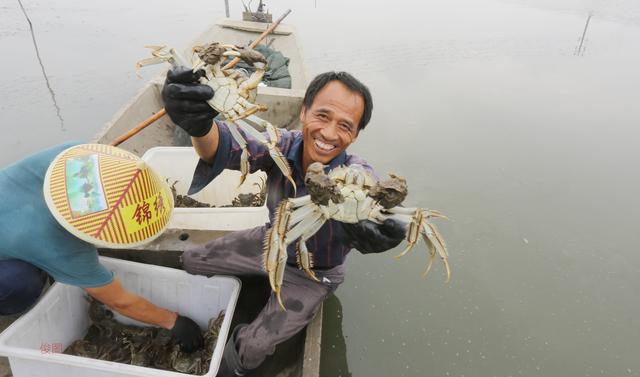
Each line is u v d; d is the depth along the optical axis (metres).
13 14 9.69
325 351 3.44
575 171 5.66
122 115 3.90
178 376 2.21
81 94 6.70
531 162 5.81
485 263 4.23
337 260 2.59
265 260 1.93
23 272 2.21
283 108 4.50
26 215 2.11
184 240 3.04
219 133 2.25
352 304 3.77
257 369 2.80
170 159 3.74
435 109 7.12
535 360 3.40
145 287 2.91
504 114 7.07
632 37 11.62
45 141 5.64
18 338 2.36
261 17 7.32
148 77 7.31
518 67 9.09
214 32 6.61
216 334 2.79
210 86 1.94
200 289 2.87
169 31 9.34
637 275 4.19
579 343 3.54
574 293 3.97
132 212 2.17
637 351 3.51
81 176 2.11
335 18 11.48
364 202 2.01
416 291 3.91
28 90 6.71
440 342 3.50
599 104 7.60
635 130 6.74
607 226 4.75
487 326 3.64
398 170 5.50
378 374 3.28
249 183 3.96
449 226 4.63
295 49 6.54
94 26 9.38
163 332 2.89
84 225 2.05
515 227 4.67
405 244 4.41
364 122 2.25
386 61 8.79
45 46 8.21
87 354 2.75
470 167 5.64
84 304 2.86
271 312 2.56
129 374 2.25
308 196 1.98
